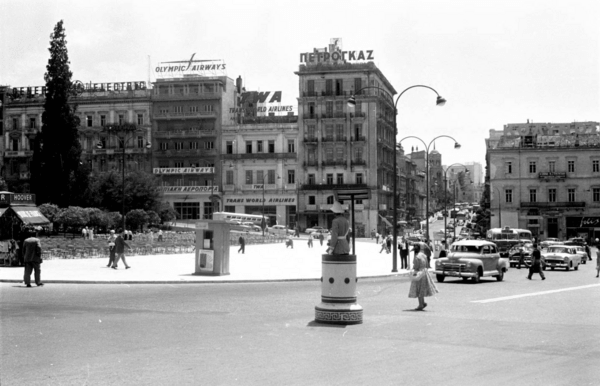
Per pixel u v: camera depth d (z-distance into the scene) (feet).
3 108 379.55
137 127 368.27
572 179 327.26
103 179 296.30
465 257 101.71
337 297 50.93
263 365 35.14
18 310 57.98
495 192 335.67
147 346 40.57
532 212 330.95
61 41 266.36
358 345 41.32
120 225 256.32
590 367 35.14
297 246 248.73
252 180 365.81
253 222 332.39
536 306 64.44
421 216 556.10
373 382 31.50
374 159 351.46
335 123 355.36
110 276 98.68
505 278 112.57
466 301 69.51
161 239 217.97
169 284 90.99
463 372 33.76
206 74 373.81
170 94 368.89
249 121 379.55
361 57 357.61
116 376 32.48
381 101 366.02
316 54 362.33
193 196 366.22
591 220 323.98
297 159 360.89
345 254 51.52
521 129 398.42
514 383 31.53
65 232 238.27
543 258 143.23
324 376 32.65
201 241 104.88
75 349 39.47
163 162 370.12
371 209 350.02
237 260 153.17
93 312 56.90
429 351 39.45
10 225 127.65
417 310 60.54
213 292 77.82
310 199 357.61
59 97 264.11
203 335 44.78
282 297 71.77
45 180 261.44
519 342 42.75
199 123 368.89
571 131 391.45
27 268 83.20
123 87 378.12
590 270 143.54
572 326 50.06
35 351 38.83
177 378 32.09
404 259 129.08
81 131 372.79
